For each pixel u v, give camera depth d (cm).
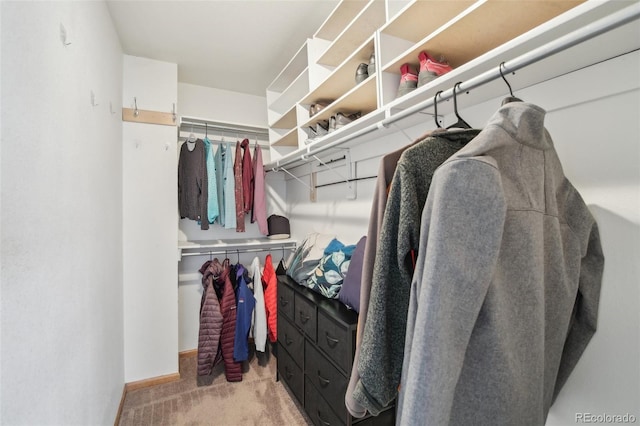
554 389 77
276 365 217
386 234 62
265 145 298
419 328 47
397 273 62
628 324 77
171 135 225
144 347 213
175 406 186
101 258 141
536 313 58
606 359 81
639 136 75
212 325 213
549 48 60
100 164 142
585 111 85
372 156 177
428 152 65
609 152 81
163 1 162
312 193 250
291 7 169
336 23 169
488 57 82
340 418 131
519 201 56
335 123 170
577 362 80
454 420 52
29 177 70
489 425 51
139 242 213
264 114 302
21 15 68
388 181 69
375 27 144
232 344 217
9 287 61
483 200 48
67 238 95
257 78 259
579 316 80
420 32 123
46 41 81
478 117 117
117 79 190
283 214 312
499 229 49
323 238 212
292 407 184
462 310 47
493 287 51
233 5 166
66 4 97
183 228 269
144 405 187
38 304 74
